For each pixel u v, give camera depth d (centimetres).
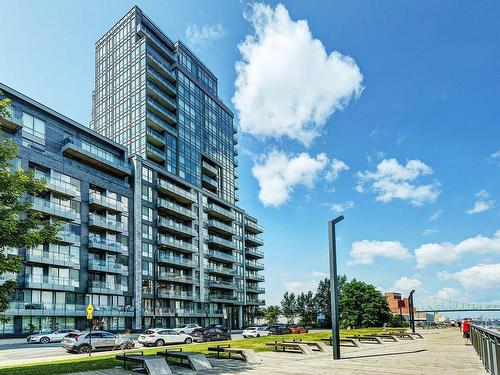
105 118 8544
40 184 1700
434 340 3566
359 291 8800
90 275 5678
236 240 9481
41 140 5406
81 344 2947
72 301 5400
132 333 5697
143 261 6575
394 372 1535
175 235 7619
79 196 5691
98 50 9219
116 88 8444
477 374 1468
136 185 6669
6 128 4984
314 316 11088
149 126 7825
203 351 2431
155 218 6969
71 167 5625
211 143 9381
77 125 5934
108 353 2789
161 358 1587
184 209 7581
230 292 8925
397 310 14350
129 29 8481
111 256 6041
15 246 1578
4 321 1634
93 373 1551
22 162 4928
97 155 6050
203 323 7931
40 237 1617
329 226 2064
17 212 1583
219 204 9144
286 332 5500
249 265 9881
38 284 4897
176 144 8162
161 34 8694
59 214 5222
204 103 9356
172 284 7262
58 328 5125
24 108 5238
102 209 6084
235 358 2028
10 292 1589
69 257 5375
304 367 1689
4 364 2131
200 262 7994
